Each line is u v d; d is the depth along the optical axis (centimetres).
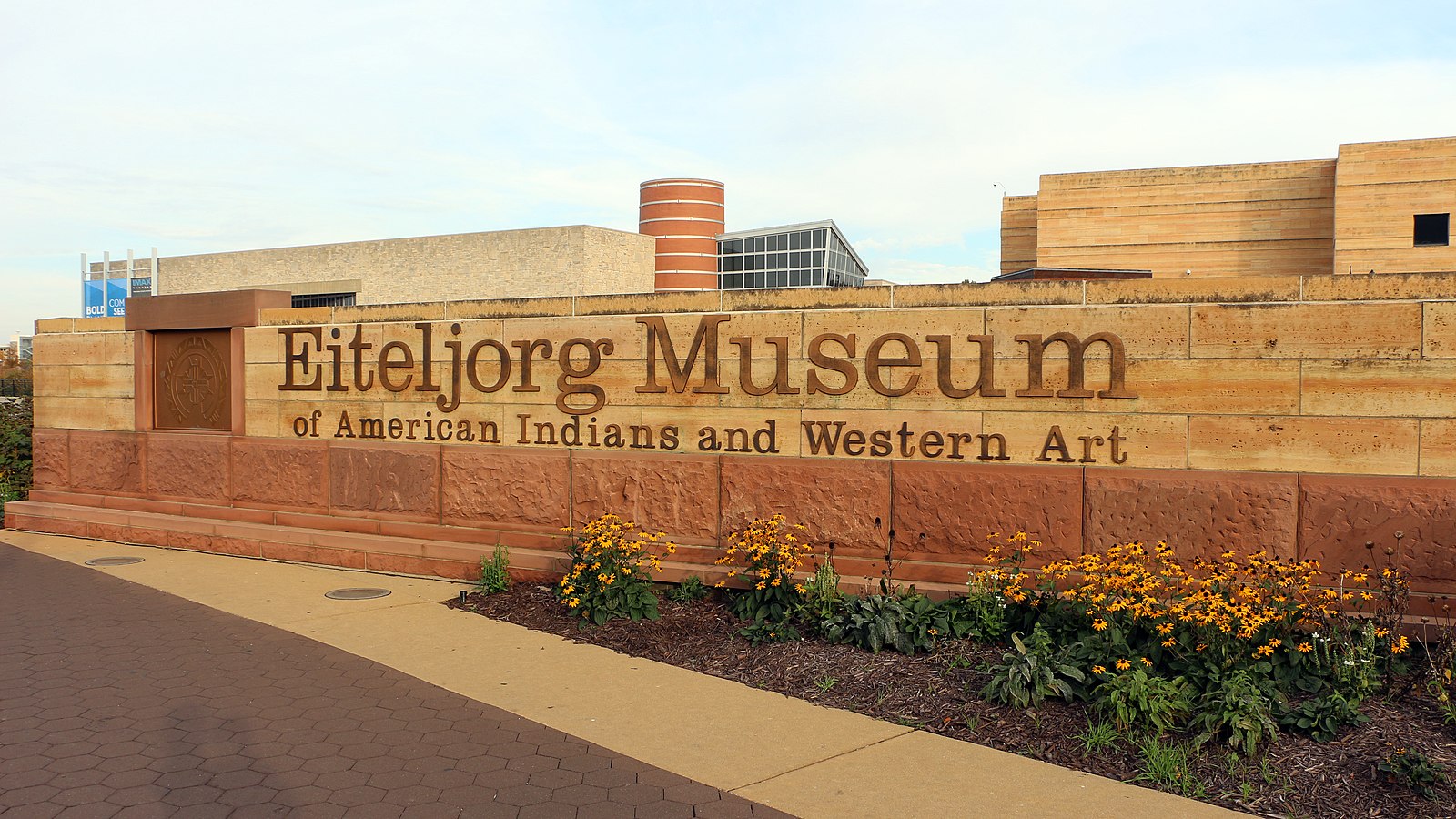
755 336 906
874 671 698
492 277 4644
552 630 838
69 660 743
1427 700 602
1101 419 794
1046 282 809
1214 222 3478
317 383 1151
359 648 786
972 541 823
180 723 611
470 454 1045
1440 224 3158
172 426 1288
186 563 1145
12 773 531
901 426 852
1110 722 586
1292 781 514
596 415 984
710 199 4884
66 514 1341
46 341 1387
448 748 574
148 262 5816
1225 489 755
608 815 487
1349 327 734
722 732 605
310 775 532
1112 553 733
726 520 912
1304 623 677
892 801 506
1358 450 734
